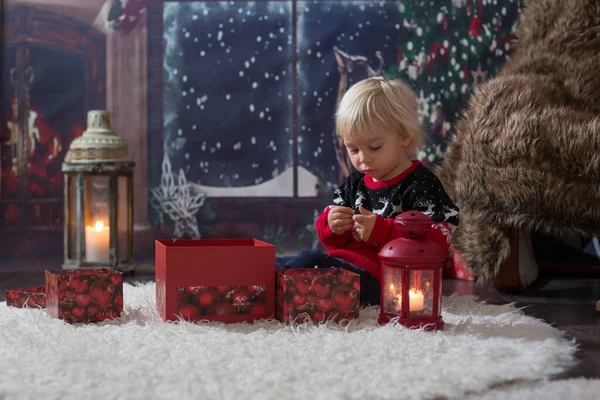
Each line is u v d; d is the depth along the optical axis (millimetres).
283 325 1354
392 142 1549
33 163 2863
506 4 2805
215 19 2846
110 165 2406
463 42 2812
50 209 2867
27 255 2844
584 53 2121
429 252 1319
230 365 1043
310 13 2846
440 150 2816
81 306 1406
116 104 2857
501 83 1963
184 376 994
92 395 918
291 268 1523
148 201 2857
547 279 2289
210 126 2861
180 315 1386
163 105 2855
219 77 2857
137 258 2807
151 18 2848
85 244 2436
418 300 1328
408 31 2830
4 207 2852
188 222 2865
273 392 917
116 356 1106
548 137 1804
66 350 1129
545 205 1813
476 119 1942
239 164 2867
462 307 1608
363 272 1589
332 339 1207
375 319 1430
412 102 1600
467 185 1955
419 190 1585
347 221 1530
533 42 2277
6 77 2854
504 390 985
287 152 2861
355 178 1756
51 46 2855
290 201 2869
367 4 2838
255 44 2852
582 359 1200
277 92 2857
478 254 1994
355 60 2846
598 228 1799
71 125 2869
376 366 1046
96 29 2854
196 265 1394
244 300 1415
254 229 2867
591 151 1758
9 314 1488
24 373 1010
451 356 1107
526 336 1290
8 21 2844
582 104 2064
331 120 2857
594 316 1654
